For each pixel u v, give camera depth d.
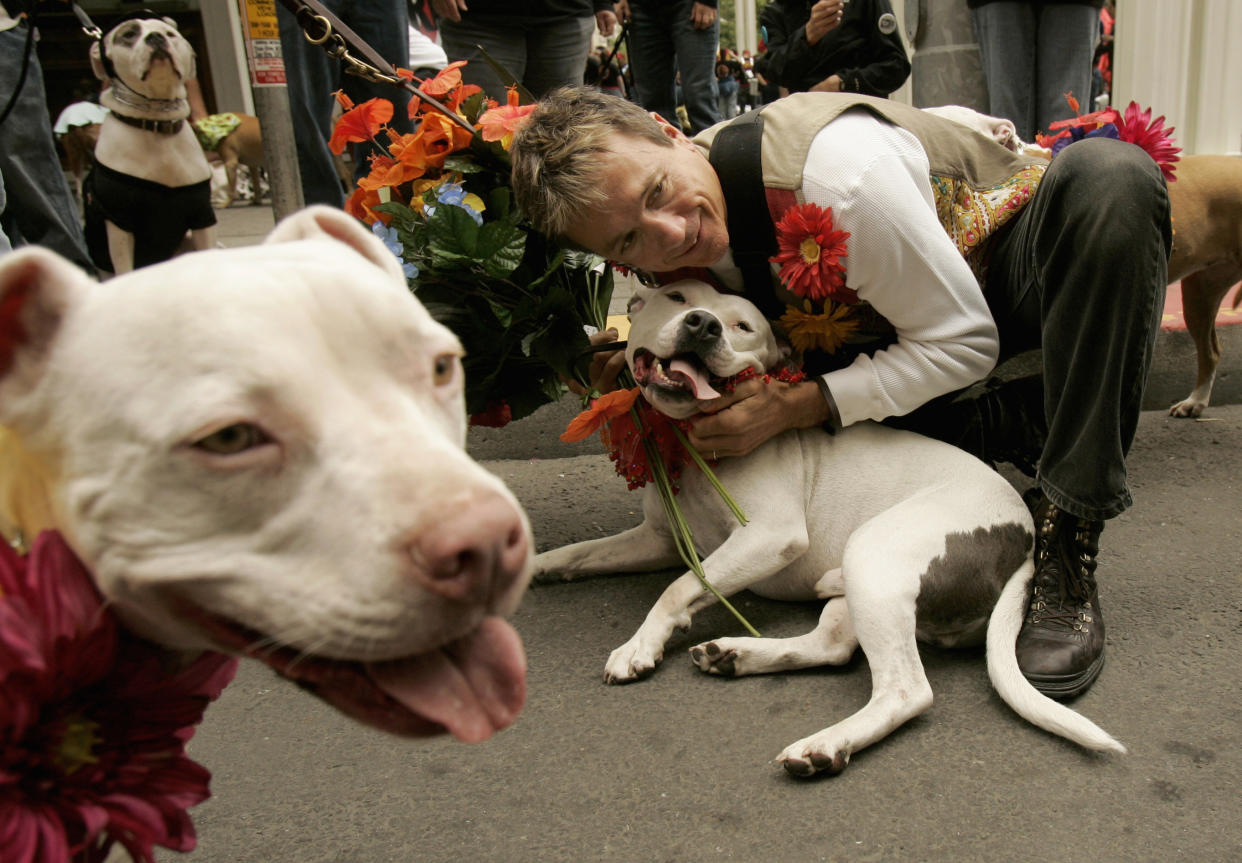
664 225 1.95
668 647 2.21
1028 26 4.24
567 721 1.93
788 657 2.05
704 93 5.13
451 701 0.94
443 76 2.42
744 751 1.80
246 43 3.57
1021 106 4.35
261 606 0.88
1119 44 6.63
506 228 2.16
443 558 0.83
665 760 1.78
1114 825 1.54
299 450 0.87
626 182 1.92
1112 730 1.79
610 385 2.37
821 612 2.30
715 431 2.14
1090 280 1.92
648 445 2.29
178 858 1.56
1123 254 1.88
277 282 0.91
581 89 2.06
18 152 4.04
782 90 4.79
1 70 3.88
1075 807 1.59
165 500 0.86
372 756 1.84
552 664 2.16
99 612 0.89
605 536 2.86
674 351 2.05
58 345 0.88
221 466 0.86
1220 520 2.74
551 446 3.61
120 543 0.88
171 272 0.90
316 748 1.88
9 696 0.83
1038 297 2.24
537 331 2.28
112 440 0.86
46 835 0.85
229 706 2.04
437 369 1.02
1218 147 6.28
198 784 0.98
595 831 1.60
